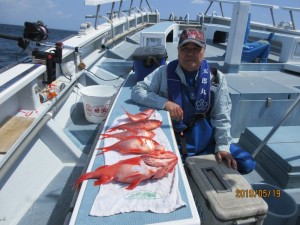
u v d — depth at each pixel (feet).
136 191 3.83
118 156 4.70
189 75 6.63
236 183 5.20
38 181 6.90
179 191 3.86
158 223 3.30
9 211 5.84
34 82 7.18
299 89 10.84
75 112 9.95
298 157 7.49
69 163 7.87
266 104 9.87
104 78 12.50
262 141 7.52
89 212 3.43
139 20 24.39
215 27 19.90
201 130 6.67
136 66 8.84
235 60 12.23
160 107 6.69
